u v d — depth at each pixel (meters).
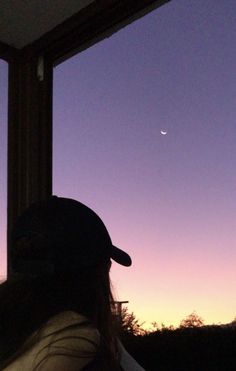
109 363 0.75
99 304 0.79
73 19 2.10
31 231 0.79
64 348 0.71
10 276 0.83
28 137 2.25
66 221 0.79
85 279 0.79
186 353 1.64
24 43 2.29
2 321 0.75
